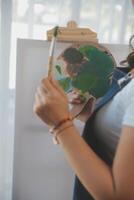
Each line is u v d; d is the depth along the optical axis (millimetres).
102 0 1352
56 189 1091
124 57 953
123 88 584
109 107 599
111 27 1384
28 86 966
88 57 837
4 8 1266
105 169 505
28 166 1045
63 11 1320
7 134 1393
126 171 467
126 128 485
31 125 1005
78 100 802
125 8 1378
